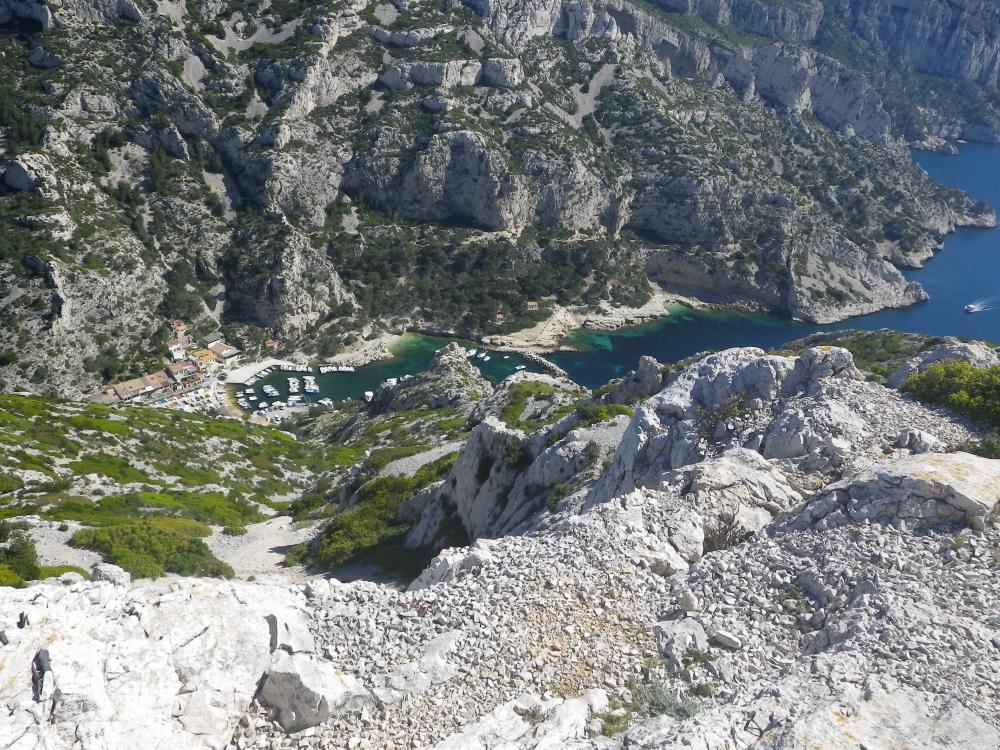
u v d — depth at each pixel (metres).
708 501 26.06
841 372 33.22
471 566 23.52
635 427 35.06
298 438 123.31
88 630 16.78
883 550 21.31
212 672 17.19
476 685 18.55
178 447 86.44
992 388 29.69
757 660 19.16
